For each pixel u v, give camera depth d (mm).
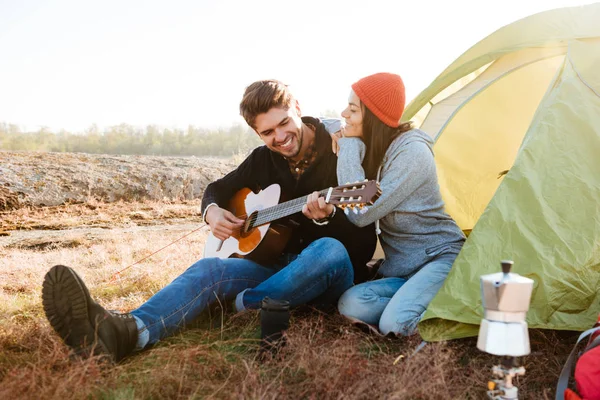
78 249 6258
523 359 2570
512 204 2854
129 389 2316
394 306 2953
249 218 3604
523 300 1767
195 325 3119
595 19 3650
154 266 4945
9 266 5180
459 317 2656
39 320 3184
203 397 2252
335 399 2205
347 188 2984
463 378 2383
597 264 2719
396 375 2297
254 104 3344
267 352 2578
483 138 4750
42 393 2164
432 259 3172
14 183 9672
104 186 10297
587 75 3162
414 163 3066
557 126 3004
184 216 9234
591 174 2871
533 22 4078
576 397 2066
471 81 4699
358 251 3477
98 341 2508
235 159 13070
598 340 2090
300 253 3369
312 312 3170
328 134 3514
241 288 3221
